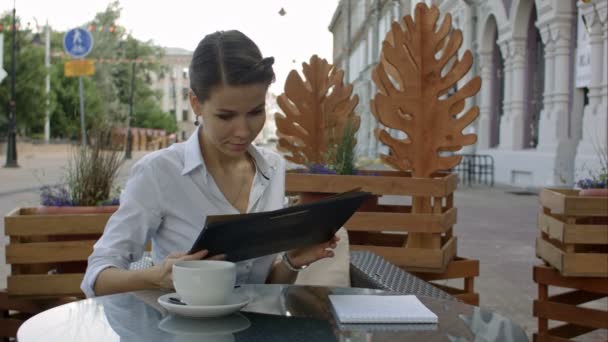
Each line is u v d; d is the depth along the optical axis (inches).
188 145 81.4
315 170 158.9
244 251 68.2
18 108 1486.2
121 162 139.7
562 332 142.3
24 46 1477.6
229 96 68.3
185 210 80.8
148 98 2965.1
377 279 96.1
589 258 130.9
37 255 122.4
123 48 2625.5
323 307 69.6
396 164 150.2
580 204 129.0
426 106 149.7
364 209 161.3
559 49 586.2
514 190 626.8
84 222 123.7
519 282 217.2
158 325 61.0
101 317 62.8
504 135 735.1
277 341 58.4
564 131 585.3
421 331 62.7
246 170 84.8
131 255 79.5
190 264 63.8
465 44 848.3
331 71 205.2
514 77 708.7
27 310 126.3
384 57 154.4
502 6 716.0
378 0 1022.4
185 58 4069.9
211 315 62.1
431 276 143.6
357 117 202.5
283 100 203.6
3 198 491.2
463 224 368.5
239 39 69.6
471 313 69.5
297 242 72.6
